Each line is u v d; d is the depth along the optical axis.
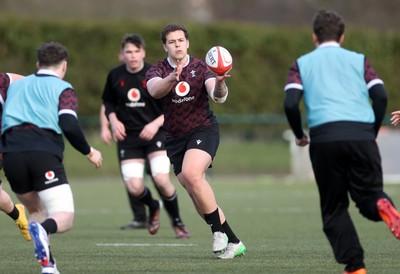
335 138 22.00
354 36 108.00
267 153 100.69
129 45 38.94
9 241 37.25
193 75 28.28
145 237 38.97
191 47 103.44
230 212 53.44
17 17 98.69
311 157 22.62
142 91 39.03
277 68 106.19
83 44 99.25
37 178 24.08
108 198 65.94
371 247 32.91
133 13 145.88
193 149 28.00
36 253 22.53
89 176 93.56
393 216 21.42
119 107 39.62
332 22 22.97
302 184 80.69
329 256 29.61
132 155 39.22
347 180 22.53
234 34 104.56
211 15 158.88
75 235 40.06
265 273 24.94
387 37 108.25
